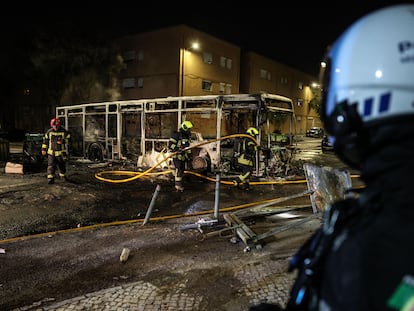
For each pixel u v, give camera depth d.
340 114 0.80
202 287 3.32
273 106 10.35
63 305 3.03
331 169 4.37
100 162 13.67
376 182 0.73
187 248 4.40
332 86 0.90
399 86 0.73
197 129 14.15
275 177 10.27
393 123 0.72
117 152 13.33
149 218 5.79
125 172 10.98
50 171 8.95
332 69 0.92
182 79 27.97
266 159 10.30
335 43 0.96
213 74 30.81
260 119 9.77
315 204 4.84
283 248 4.29
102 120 14.46
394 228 0.62
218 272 3.65
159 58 28.61
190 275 3.60
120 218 6.16
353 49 0.84
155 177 10.45
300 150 21.36
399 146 0.70
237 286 3.31
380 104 0.75
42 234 5.09
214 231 5.06
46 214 6.32
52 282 3.53
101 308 2.97
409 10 0.84
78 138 15.47
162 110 11.65
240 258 4.02
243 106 10.06
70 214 6.37
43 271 3.80
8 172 10.55
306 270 0.77
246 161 8.60
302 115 44.38
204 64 29.81
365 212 0.70
